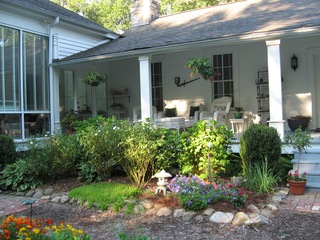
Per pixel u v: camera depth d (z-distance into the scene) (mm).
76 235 2742
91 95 11344
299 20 7352
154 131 6094
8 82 7898
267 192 4984
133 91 11664
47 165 6359
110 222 4293
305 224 3896
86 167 6336
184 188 4707
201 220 4141
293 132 8641
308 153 6191
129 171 5973
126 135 5941
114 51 8664
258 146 5523
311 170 5859
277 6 10172
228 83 10336
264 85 9781
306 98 9258
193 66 7969
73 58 9023
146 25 12555
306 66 9234
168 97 11242
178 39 8227
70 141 6715
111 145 5938
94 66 11070
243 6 11320
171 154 6047
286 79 9469
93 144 5965
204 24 10016
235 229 3826
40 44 8930
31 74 8578
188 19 11617
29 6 8039
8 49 7930
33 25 8664
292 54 9375
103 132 6004
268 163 5543
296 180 5270
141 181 5957
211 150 5754
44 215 4785
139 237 2678
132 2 12969
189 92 10898
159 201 4758
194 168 6070
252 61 9961
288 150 6547
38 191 5984
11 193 6160
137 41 9758
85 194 5172
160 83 11375
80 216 4660
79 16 11148
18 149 7551
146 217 4383
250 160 5605
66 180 6488
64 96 10211
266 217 4133
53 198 5559
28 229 2750
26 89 8391
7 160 6980
